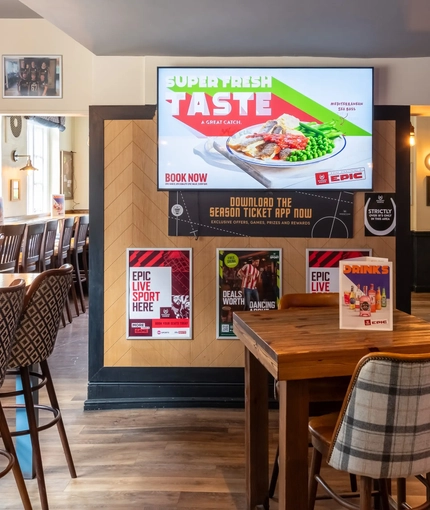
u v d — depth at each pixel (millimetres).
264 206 4180
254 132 4109
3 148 8047
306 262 4203
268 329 2344
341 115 4094
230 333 4227
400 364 1746
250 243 4207
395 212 4191
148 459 3332
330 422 2268
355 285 2336
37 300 2666
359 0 3020
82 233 8031
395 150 4180
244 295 4223
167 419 3984
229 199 4184
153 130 4176
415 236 9281
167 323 4230
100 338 4234
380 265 2322
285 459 2031
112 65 4156
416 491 2973
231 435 3691
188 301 4215
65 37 5227
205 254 4211
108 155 4188
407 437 1801
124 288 4230
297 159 4125
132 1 3029
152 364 4242
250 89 4082
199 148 4121
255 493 2721
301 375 1955
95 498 2875
